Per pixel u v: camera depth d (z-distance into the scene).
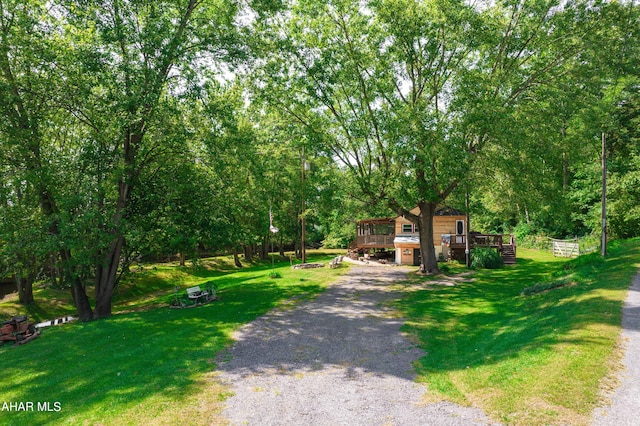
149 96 14.97
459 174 18.73
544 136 19.33
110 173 16.39
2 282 29.30
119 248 18.39
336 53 21.80
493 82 18.78
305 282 23.98
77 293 17.83
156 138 16.62
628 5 19.53
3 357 12.30
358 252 39.25
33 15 16.28
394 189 21.16
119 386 8.79
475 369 8.73
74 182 16.31
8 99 14.51
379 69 22.03
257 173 20.36
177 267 37.09
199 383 8.66
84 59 14.72
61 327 16.19
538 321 11.48
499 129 17.64
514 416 6.20
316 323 13.98
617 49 19.77
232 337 12.44
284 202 39.78
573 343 8.67
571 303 12.30
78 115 17.88
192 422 6.79
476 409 6.70
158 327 14.34
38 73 16.30
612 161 33.66
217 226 19.66
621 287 13.30
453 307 16.22
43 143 17.38
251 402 7.56
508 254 30.62
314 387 8.26
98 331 14.49
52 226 16.69
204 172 20.23
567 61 21.22
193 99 16.75
